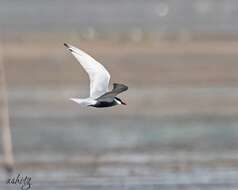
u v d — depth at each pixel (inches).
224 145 1593.3
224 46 2765.7
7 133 1681.8
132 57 2583.7
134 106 1951.3
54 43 2861.7
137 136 1665.8
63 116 1844.2
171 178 1374.3
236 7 3986.2
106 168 1438.2
